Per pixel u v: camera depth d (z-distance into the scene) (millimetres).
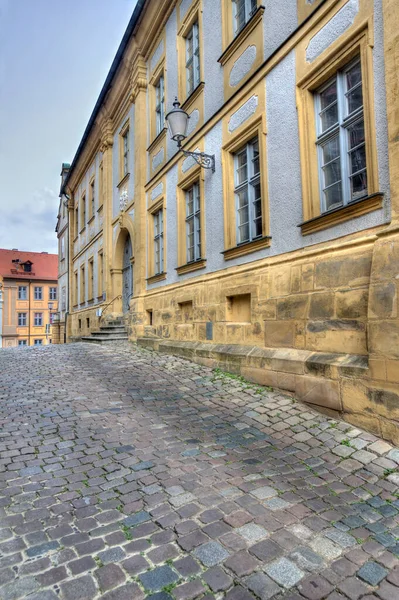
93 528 2654
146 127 12320
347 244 4754
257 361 6105
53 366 8781
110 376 7414
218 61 7762
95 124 17406
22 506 2932
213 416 4930
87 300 20219
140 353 10039
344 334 4699
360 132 4895
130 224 13320
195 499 2998
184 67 9766
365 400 4141
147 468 3531
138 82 12289
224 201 7605
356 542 2486
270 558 2342
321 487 3170
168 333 10000
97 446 4035
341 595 2072
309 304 5273
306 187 5559
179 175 9727
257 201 6895
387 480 3238
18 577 2203
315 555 2365
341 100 5105
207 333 7941
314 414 4730
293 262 5676
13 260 51781
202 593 2088
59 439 4230
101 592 2096
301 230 5605
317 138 5516
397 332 3797
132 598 2055
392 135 4145
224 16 7652
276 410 4973
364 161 4836
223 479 3311
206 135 8367
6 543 2504
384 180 4348
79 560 2342
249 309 6855
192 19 9172
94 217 18891
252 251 6691
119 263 15508
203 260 8320
